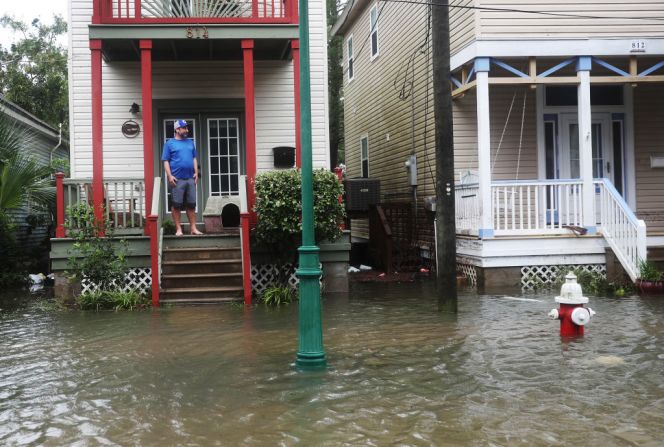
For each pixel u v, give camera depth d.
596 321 8.30
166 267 10.81
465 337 7.48
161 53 12.73
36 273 15.89
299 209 10.45
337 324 8.51
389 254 14.88
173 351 7.07
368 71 20.92
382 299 10.80
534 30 12.32
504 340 7.28
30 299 11.63
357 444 4.18
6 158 13.89
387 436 4.31
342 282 11.73
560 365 6.12
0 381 5.93
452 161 9.29
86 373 6.19
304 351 6.26
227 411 4.92
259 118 13.54
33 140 19.86
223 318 9.11
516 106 13.79
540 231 12.09
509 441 4.18
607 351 6.65
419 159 15.90
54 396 5.41
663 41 12.47
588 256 12.14
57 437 4.42
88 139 13.07
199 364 6.46
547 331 7.74
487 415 4.70
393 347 7.04
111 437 4.40
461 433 4.34
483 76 12.14
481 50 12.12
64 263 10.98
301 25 6.31
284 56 13.15
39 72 27.92
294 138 13.59
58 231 11.10
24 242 17.69
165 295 10.50
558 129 13.87
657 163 13.97
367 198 16.23
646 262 11.15
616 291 10.88
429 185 15.14
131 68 13.23
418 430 4.41
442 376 5.81
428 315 9.06
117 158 13.18
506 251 12.02
